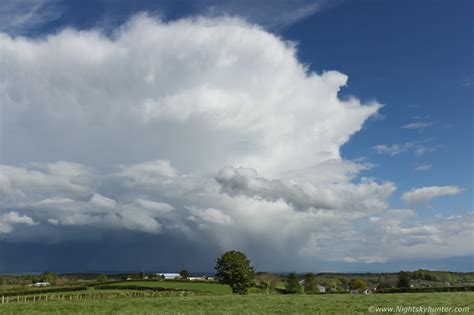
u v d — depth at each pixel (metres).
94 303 54.97
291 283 118.56
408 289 88.75
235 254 109.56
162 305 49.84
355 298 57.22
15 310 45.97
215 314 37.03
